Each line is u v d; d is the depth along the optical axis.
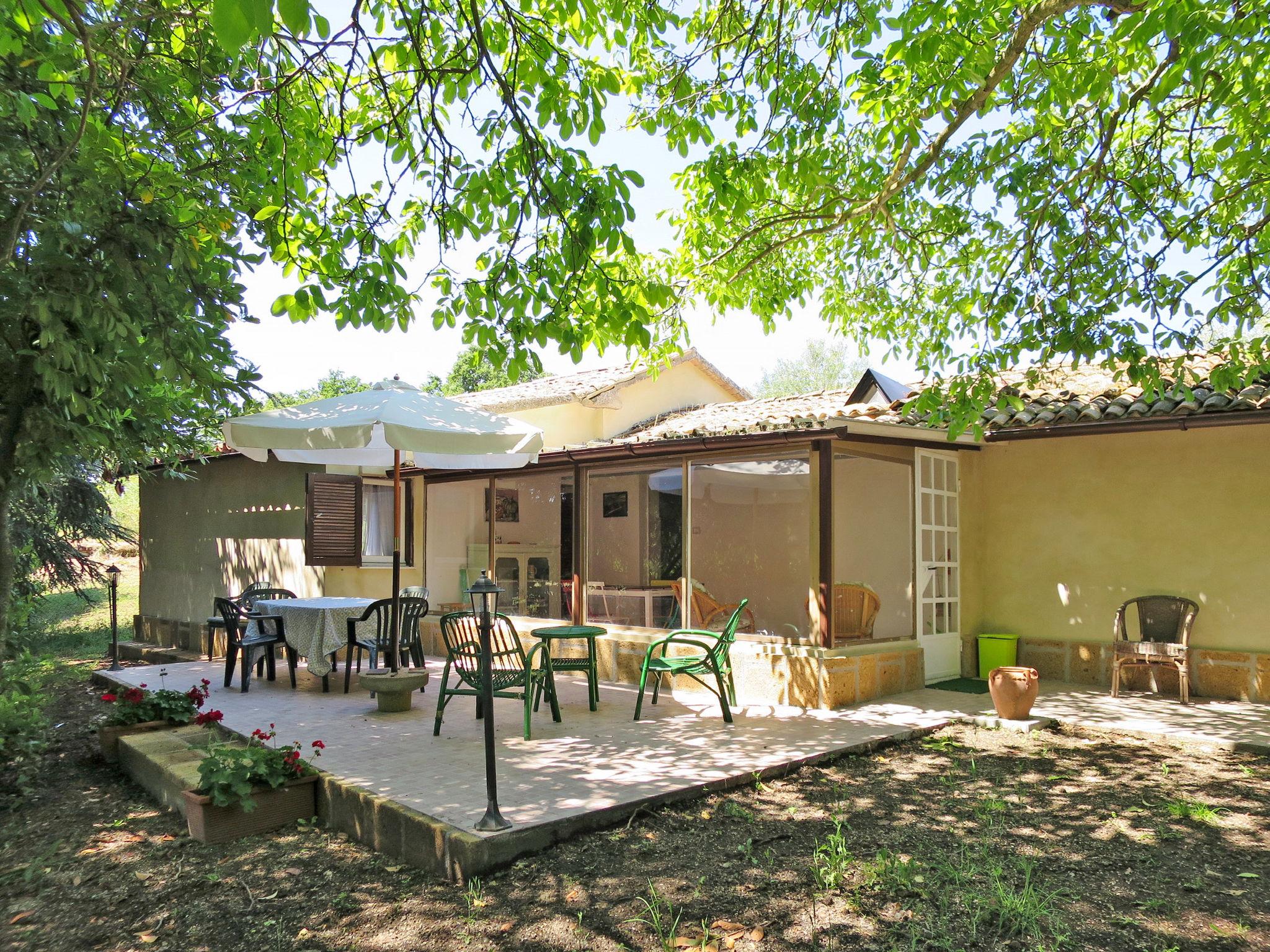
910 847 4.45
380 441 8.38
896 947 3.42
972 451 9.58
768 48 6.62
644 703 8.10
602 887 4.02
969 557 9.52
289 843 4.96
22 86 4.45
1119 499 8.62
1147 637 8.27
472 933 3.68
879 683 8.12
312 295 4.61
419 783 5.21
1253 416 6.89
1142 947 3.38
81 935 3.89
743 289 9.83
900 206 8.97
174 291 5.23
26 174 4.94
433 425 7.34
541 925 3.70
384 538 12.12
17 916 4.09
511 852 4.29
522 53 4.90
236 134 5.50
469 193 4.72
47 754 7.28
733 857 4.33
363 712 7.69
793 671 7.88
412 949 3.58
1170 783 5.55
